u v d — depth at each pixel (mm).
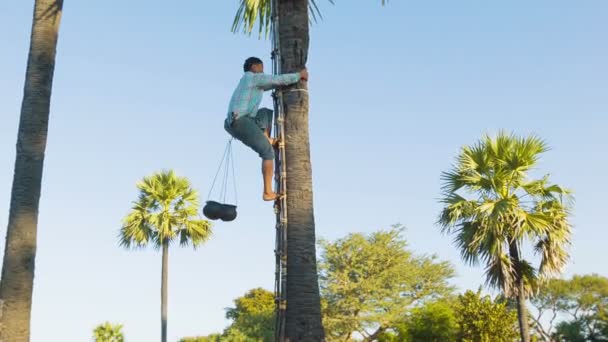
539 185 17781
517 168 17672
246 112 7352
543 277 17328
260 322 48375
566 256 17328
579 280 55469
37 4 11398
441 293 45438
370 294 44969
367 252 45625
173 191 32406
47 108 11102
